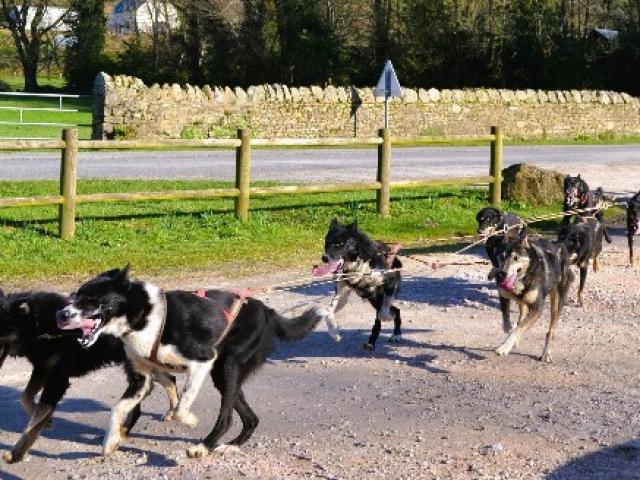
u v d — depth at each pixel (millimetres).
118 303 7449
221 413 7977
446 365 10766
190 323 7715
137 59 41812
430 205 17469
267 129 26031
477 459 7883
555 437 8414
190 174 19375
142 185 17500
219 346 7980
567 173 21812
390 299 11117
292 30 38562
